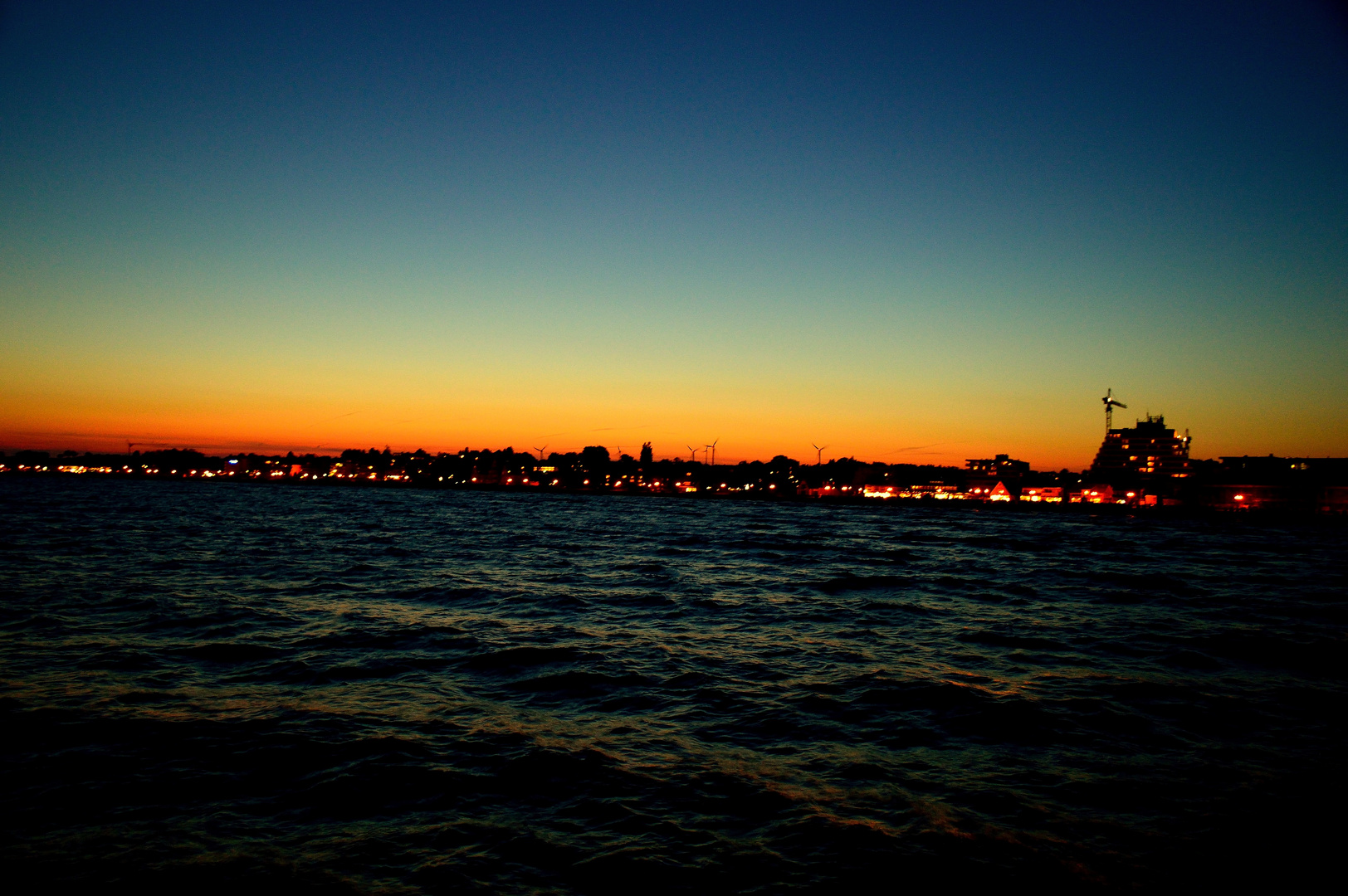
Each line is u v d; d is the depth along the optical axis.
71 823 9.88
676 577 42.06
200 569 38.59
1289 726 15.27
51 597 27.80
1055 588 39.69
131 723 13.83
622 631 24.66
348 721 14.38
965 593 36.84
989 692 17.48
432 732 13.88
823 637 24.42
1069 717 15.58
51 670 17.50
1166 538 103.12
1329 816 10.81
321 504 160.00
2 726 13.43
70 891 8.27
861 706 16.22
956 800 11.16
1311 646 23.83
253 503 152.00
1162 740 14.24
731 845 9.62
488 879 8.73
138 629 22.67
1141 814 10.80
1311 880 8.97
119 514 93.69
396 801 10.80
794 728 14.66
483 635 23.22
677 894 8.45
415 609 28.14
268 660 19.28
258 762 12.16
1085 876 8.96
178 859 9.04
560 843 9.63
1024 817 10.59
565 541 70.25
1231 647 23.61
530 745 13.23
